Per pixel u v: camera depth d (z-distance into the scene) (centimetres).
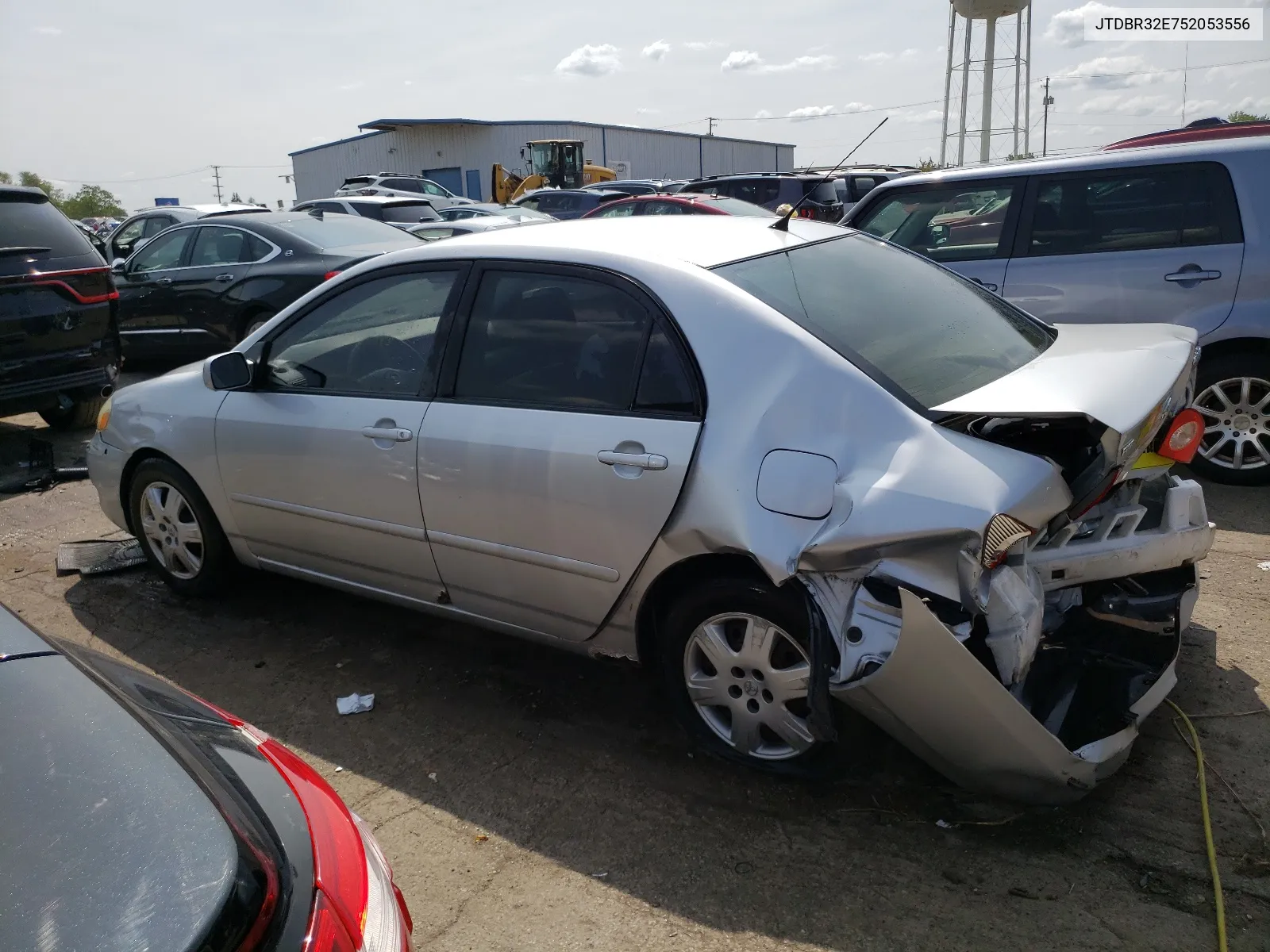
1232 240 518
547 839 286
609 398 307
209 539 436
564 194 2155
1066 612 318
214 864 147
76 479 667
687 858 275
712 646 301
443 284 352
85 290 708
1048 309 562
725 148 5909
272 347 401
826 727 269
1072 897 251
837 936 243
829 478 264
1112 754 264
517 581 333
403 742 341
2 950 134
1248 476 538
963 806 290
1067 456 278
